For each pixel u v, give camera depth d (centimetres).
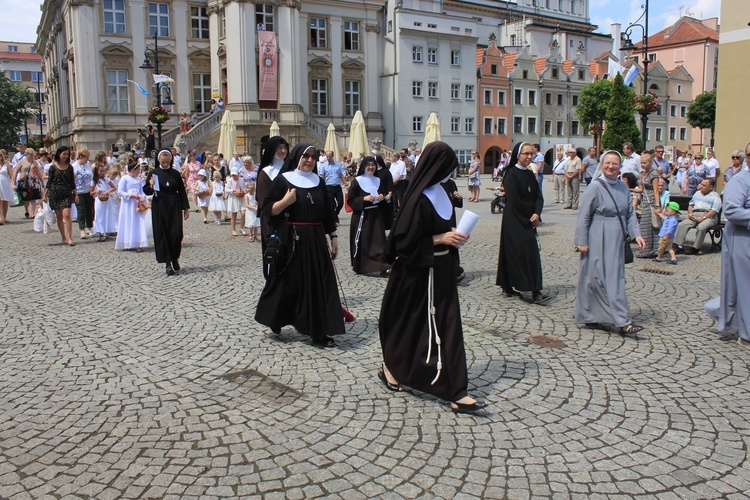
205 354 641
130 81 4028
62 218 1419
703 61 7431
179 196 1065
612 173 702
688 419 486
